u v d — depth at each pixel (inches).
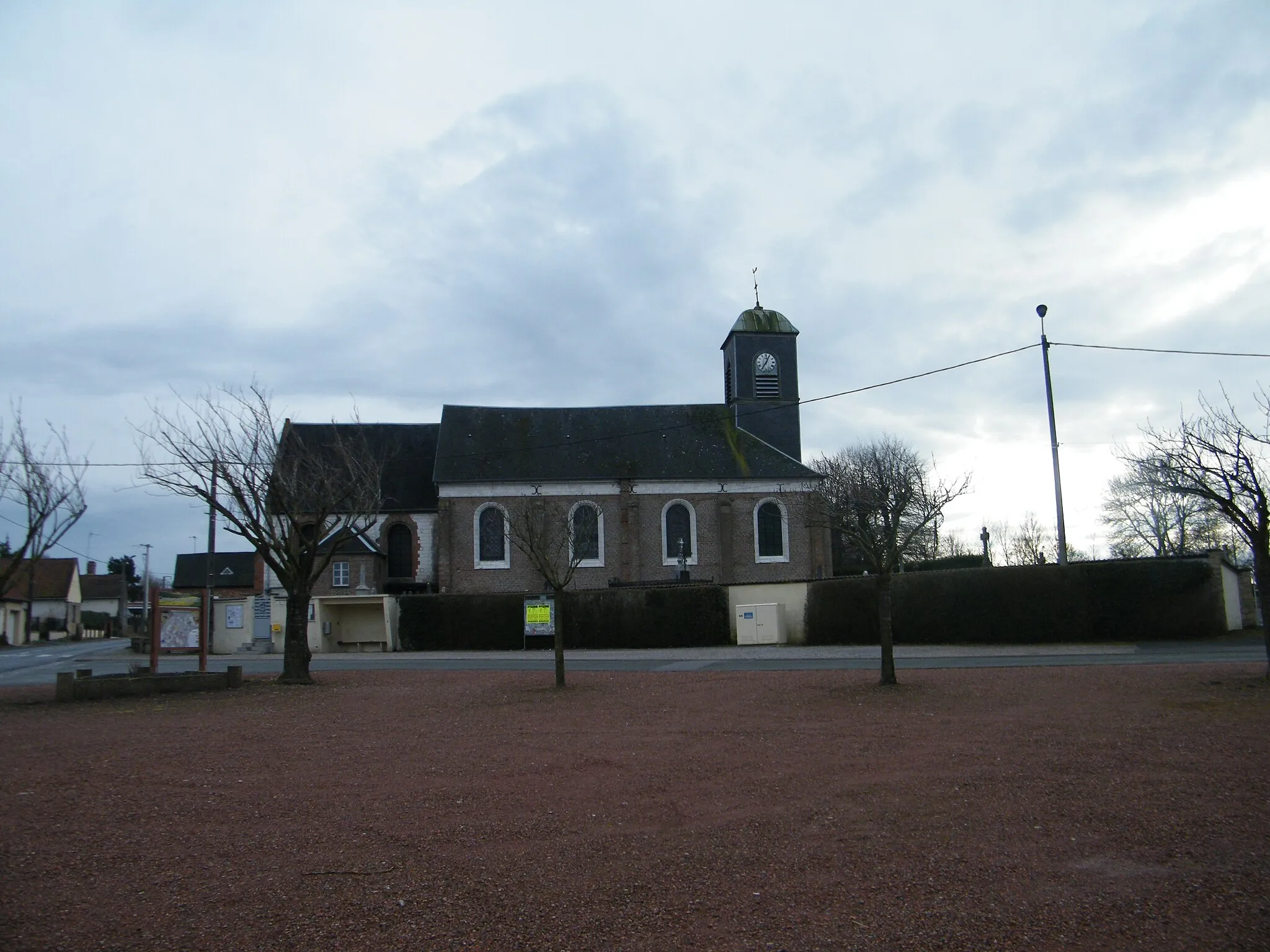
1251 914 227.9
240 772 412.5
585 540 1727.4
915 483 1694.1
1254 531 624.7
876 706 571.2
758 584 1392.7
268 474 867.4
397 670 963.3
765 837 296.5
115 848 295.3
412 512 1989.4
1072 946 213.0
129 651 1605.6
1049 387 1220.5
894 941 216.4
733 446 2064.5
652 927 227.3
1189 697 556.1
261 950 217.3
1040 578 1200.2
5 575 734.5
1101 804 323.0
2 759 450.9
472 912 238.2
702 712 572.1
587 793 359.9
